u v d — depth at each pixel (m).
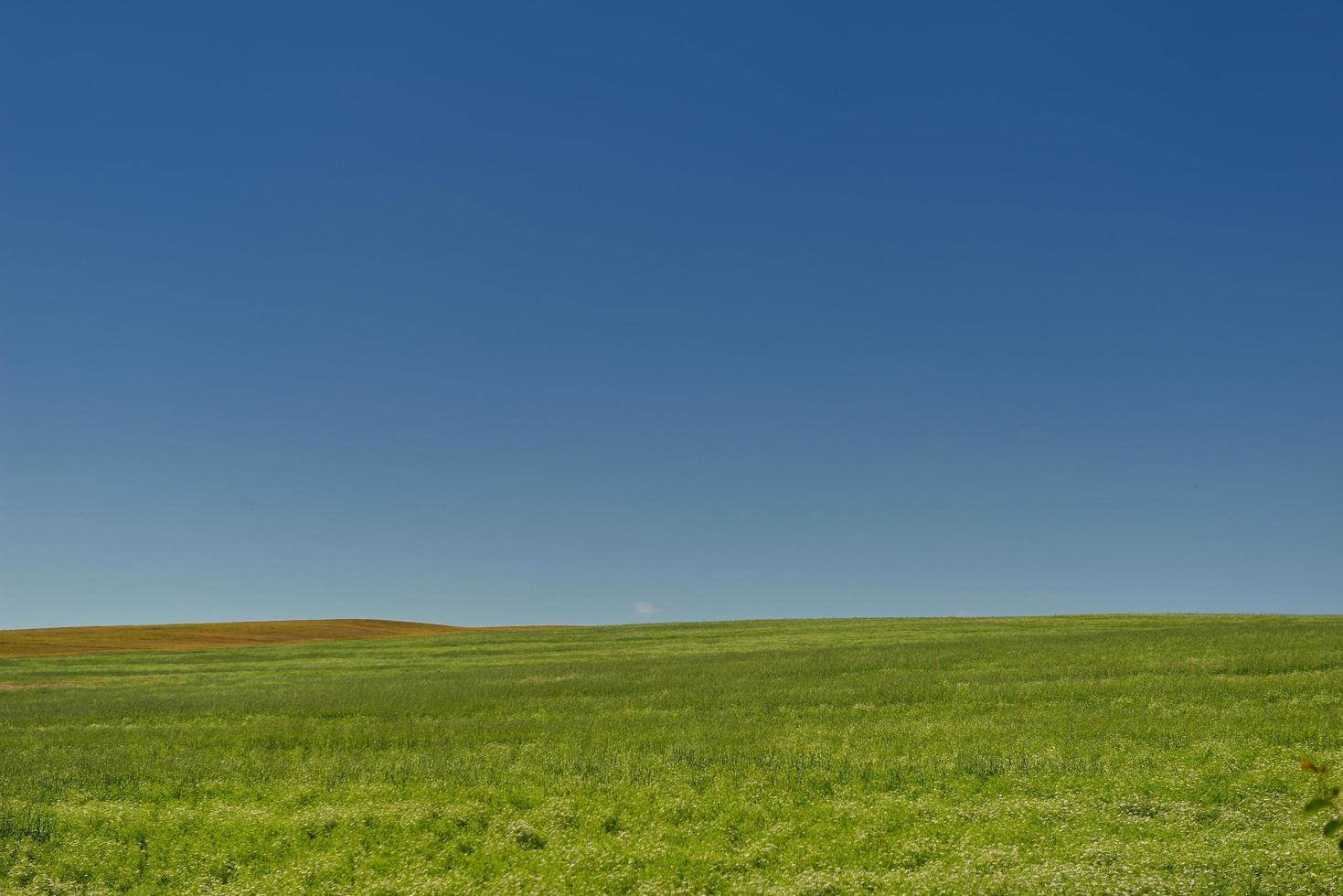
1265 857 15.43
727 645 61.91
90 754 26.31
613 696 37.09
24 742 29.16
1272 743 23.09
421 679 46.69
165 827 19.78
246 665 60.81
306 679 49.62
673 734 27.30
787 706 32.88
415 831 19.20
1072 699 31.70
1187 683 32.66
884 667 41.94
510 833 18.97
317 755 25.80
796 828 18.88
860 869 16.33
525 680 43.84
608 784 22.05
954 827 18.52
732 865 17.05
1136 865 15.45
